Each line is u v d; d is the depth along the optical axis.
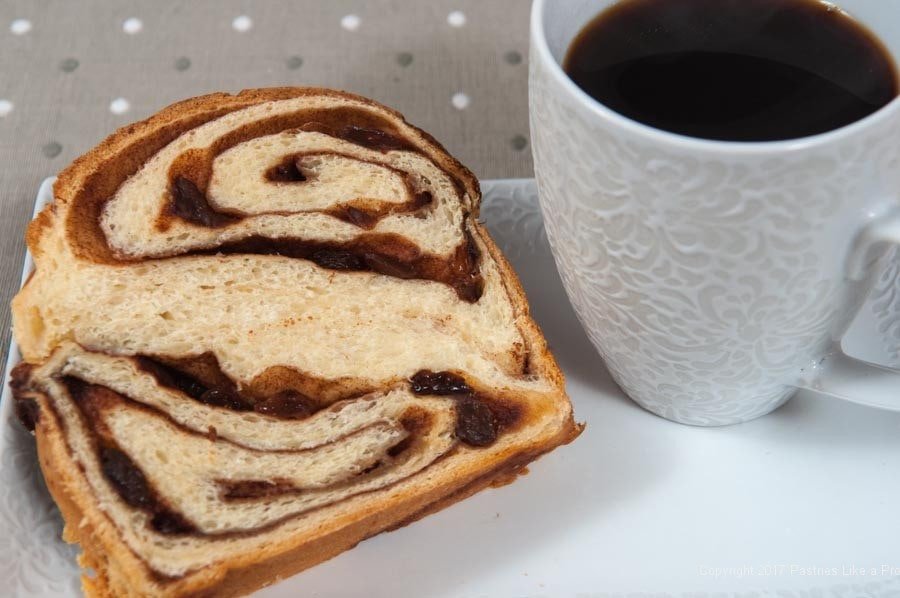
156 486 0.36
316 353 0.38
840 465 0.38
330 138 0.41
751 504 0.38
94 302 0.38
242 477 0.37
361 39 0.52
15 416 0.38
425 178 0.41
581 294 0.37
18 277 0.45
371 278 0.39
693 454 0.39
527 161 0.49
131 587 0.35
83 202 0.39
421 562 0.37
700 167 0.32
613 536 0.37
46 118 0.49
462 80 0.51
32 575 0.36
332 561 0.37
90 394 0.37
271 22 0.52
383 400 0.38
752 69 0.35
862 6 0.35
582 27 0.36
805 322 0.35
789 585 0.37
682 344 0.36
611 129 0.33
